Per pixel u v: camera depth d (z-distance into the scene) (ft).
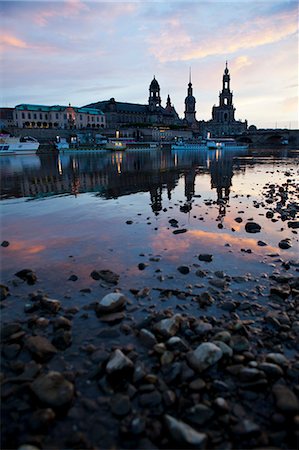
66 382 12.50
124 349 14.85
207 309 18.62
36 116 474.90
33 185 78.43
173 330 16.14
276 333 16.22
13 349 14.93
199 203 51.90
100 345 15.37
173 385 12.74
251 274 23.50
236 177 95.25
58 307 18.62
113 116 611.88
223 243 30.63
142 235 33.63
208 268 24.61
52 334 16.21
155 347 14.67
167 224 38.17
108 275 23.03
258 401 11.92
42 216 43.47
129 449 9.96
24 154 307.37
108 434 10.50
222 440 10.30
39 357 14.30
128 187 73.31
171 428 10.35
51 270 24.48
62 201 55.26
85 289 21.04
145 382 12.75
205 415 11.12
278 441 10.25
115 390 12.41
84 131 491.31
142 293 20.34
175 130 654.12
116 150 372.99
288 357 14.51
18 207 49.83
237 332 16.29
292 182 81.15
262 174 104.78
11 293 20.71
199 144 464.65
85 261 26.35
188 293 20.53
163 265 25.26
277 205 48.67
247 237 32.55
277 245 29.99
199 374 13.26
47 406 11.59
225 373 13.38
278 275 23.31
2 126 452.35
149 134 581.12
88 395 12.21
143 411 11.38
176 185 76.38
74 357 14.49
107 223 39.14
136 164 157.79
